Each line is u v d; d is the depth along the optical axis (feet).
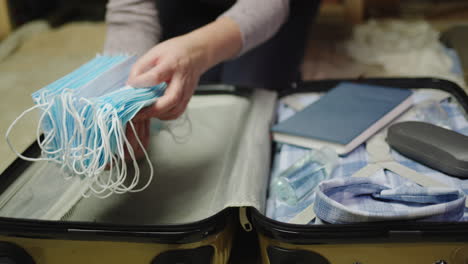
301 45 4.57
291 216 2.51
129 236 2.24
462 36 5.72
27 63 5.06
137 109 2.24
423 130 2.80
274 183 2.80
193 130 3.34
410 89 3.67
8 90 4.11
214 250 2.34
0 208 2.54
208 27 2.81
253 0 3.11
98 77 2.38
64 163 2.22
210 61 2.76
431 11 6.92
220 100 3.67
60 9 7.19
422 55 5.63
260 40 3.19
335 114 3.22
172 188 2.77
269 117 3.30
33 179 2.74
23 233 2.30
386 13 6.97
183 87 2.52
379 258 2.25
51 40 5.98
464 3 7.05
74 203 2.60
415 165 2.79
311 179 2.70
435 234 2.14
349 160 2.88
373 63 5.67
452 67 5.30
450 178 2.64
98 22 6.76
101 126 2.07
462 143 2.65
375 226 2.16
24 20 6.88
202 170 2.92
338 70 5.61
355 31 6.40
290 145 3.14
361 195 2.48
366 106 3.27
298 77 5.03
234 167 2.79
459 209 2.25
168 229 2.22
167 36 4.36
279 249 2.29
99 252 2.35
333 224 2.19
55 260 2.40
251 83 4.67
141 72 2.45
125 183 2.80
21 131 3.11
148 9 3.55
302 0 4.32
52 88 2.28
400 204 2.41
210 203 2.62
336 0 7.21
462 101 3.33
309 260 2.29
